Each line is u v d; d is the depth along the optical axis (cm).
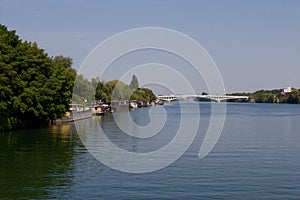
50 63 8362
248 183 3262
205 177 3475
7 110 6975
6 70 6656
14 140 5891
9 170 3691
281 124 10375
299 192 3008
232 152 4947
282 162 4212
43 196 2877
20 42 7719
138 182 3291
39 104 7462
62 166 3903
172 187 3134
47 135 6650
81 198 2842
